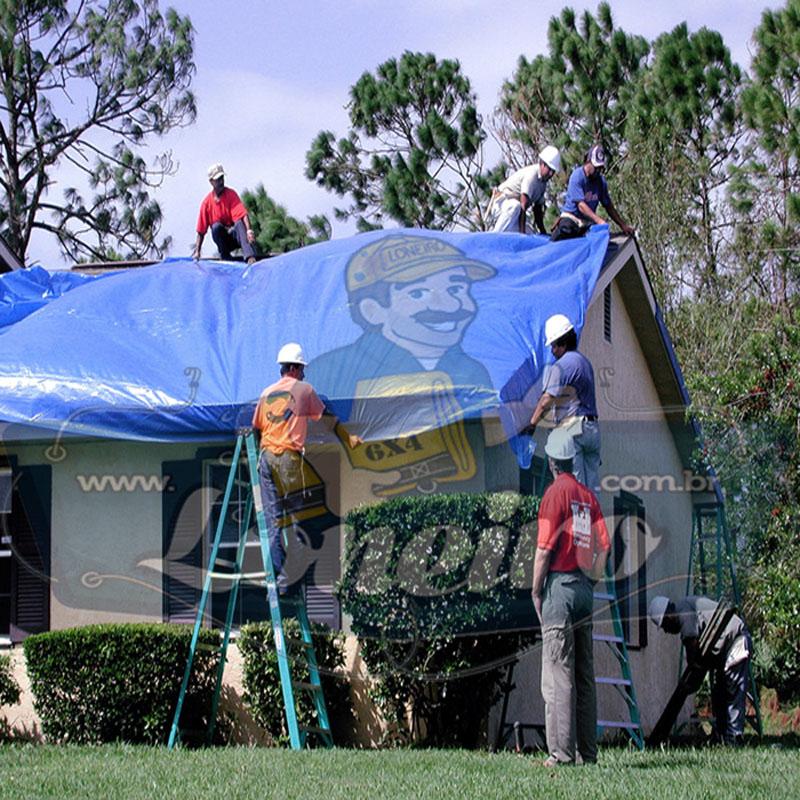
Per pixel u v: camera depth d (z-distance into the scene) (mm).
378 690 11781
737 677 14258
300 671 11727
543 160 16266
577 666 10156
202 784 9117
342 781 9188
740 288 26906
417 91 32438
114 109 32312
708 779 9359
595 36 31688
